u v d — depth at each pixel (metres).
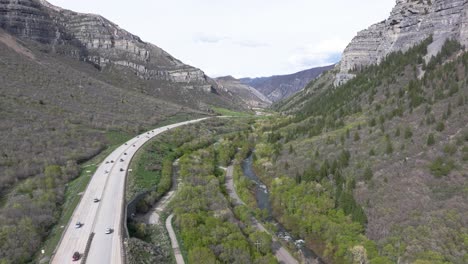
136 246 51.00
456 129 79.19
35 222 56.28
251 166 115.69
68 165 85.25
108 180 78.69
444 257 52.34
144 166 94.50
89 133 114.06
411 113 96.69
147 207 72.88
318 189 79.12
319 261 62.38
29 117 106.00
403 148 82.12
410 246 55.69
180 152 118.19
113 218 58.16
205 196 78.31
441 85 101.06
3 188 69.12
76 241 50.25
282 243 66.19
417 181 69.88
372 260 55.62
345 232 64.12
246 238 63.00
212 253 52.34
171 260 53.69
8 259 45.81
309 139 115.44
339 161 88.00
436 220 58.78
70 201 66.69
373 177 77.69
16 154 81.56
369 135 96.50
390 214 65.00
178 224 65.56
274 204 83.75
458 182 65.56
